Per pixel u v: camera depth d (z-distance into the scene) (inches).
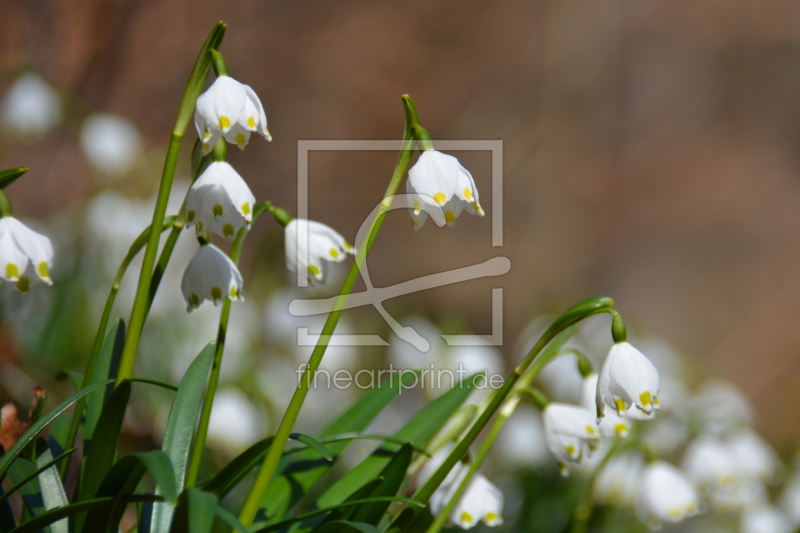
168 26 71.6
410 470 27.3
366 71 104.0
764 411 92.7
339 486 27.0
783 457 47.9
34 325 40.9
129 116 69.1
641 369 24.9
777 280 109.0
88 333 41.9
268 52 96.6
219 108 24.3
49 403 36.3
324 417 43.4
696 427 36.9
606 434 27.1
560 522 38.8
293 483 26.9
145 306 24.6
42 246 25.0
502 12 111.3
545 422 26.9
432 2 106.6
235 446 36.6
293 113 98.5
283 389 42.8
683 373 46.0
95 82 65.3
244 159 91.1
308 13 98.0
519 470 43.8
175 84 72.9
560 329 24.7
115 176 50.8
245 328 44.0
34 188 58.5
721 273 112.1
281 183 94.0
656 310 107.4
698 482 36.1
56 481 25.2
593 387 27.3
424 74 107.9
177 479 24.8
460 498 27.2
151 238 24.4
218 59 24.5
